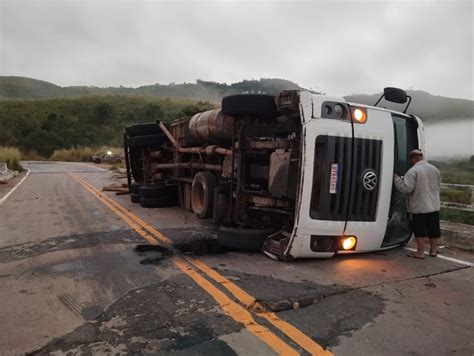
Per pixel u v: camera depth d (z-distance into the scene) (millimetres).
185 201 9656
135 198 11258
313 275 4750
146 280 4512
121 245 6223
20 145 51125
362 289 4316
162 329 3283
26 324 3389
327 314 3643
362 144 5148
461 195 11195
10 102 71062
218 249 5973
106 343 3047
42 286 4336
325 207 5012
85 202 11422
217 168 7535
